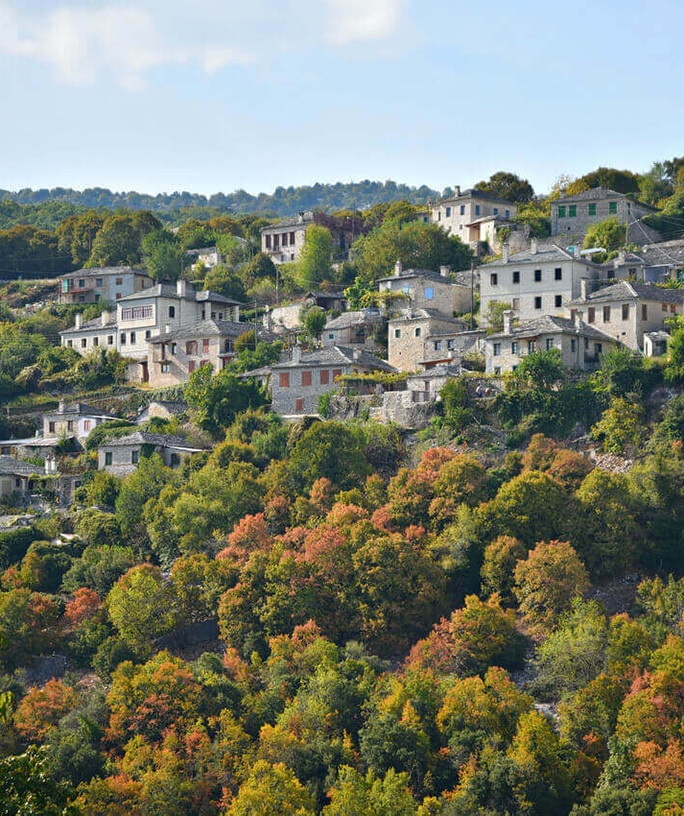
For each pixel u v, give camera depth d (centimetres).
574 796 12162
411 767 12562
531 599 14550
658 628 13900
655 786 11750
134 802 12400
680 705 12544
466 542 15588
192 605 15850
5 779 6612
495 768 12181
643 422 17712
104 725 13800
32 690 14588
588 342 19988
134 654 15312
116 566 17050
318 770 12850
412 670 13800
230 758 12888
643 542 15712
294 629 14838
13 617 15612
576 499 15925
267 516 17425
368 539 15488
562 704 13062
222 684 14038
